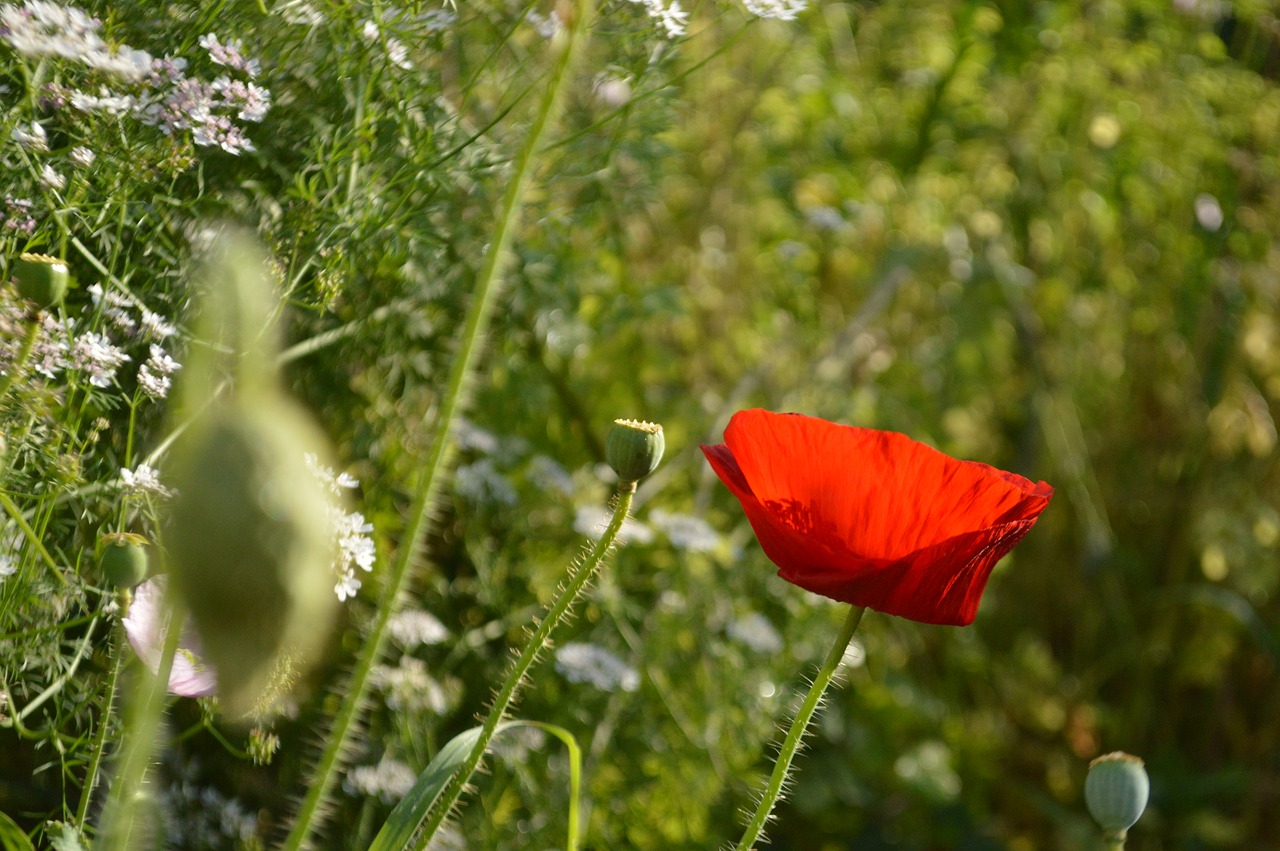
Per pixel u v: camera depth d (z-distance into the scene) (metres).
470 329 0.58
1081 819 1.44
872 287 1.50
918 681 1.49
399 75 0.80
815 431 0.62
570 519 1.04
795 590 1.11
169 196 0.74
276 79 0.78
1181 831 1.46
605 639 1.02
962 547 0.61
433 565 0.99
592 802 0.93
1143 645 1.58
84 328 0.73
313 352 0.86
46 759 0.81
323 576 0.33
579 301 1.06
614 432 0.61
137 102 0.71
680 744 0.99
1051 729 1.51
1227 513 1.59
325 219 0.78
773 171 1.48
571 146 0.93
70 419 0.70
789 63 1.50
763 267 1.42
